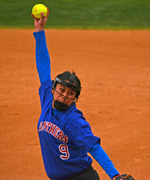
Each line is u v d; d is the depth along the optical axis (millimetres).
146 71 45531
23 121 26078
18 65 49094
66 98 9398
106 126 24297
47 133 9555
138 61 52281
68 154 9484
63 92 9391
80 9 103562
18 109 29203
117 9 102625
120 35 74688
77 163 9602
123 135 22328
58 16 97438
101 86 37438
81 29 82688
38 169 17891
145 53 58094
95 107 29359
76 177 9789
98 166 18406
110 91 35188
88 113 27609
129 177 8070
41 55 11891
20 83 39062
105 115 27031
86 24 90000
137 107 29172
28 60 52562
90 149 8828
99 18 95688
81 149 9711
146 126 23938
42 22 11836
